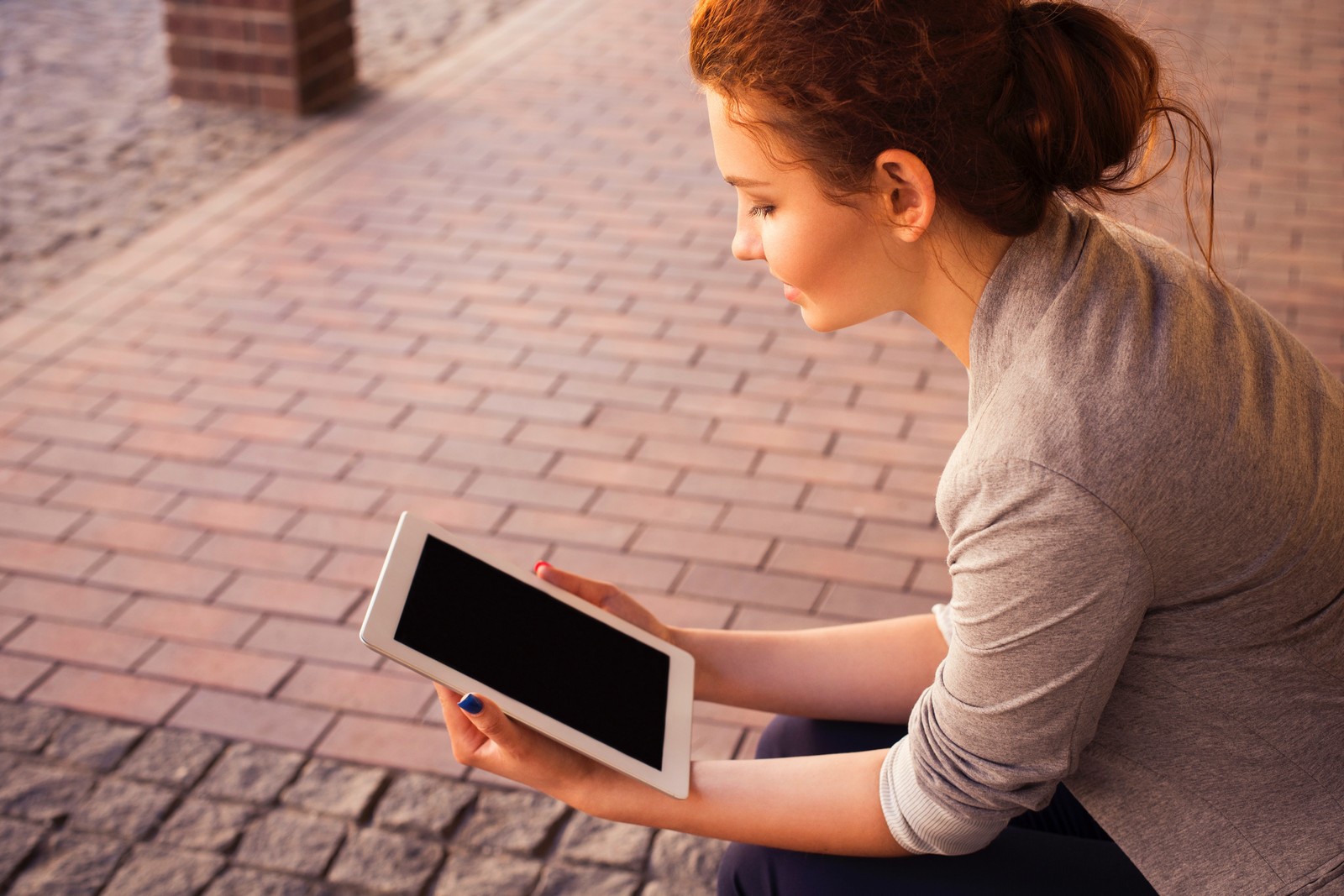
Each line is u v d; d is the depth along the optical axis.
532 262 5.20
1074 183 1.23
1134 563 1.18
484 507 3.71
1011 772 1.30
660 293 4.97
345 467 3.89
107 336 4.61
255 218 5.54
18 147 6.16
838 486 3.82
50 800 2.66
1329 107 6.92
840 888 1.50
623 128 6.60
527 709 1.42
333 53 6.83
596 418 4.16
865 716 1.75
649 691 1.56
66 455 3.92
